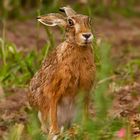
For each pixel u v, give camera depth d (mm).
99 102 7746
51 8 19172
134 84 15055
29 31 20766
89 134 9094
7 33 20391
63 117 11422
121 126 10109
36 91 11664
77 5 20922
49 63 11391
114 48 20016
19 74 15695
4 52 15492
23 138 10055
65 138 10672
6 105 13781
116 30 22250
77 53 11125
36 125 9047
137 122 11438
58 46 11352
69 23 11180
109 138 9914
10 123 12461
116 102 13531
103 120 8719
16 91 14711
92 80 11305
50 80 11266
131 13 24109
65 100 11305
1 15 21266
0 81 14820
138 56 18906
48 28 15078
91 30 11492
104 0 23547
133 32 22125
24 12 22688
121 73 15844
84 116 11180
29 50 18328
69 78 11133
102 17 23359
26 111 12945
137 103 13461
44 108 11461
